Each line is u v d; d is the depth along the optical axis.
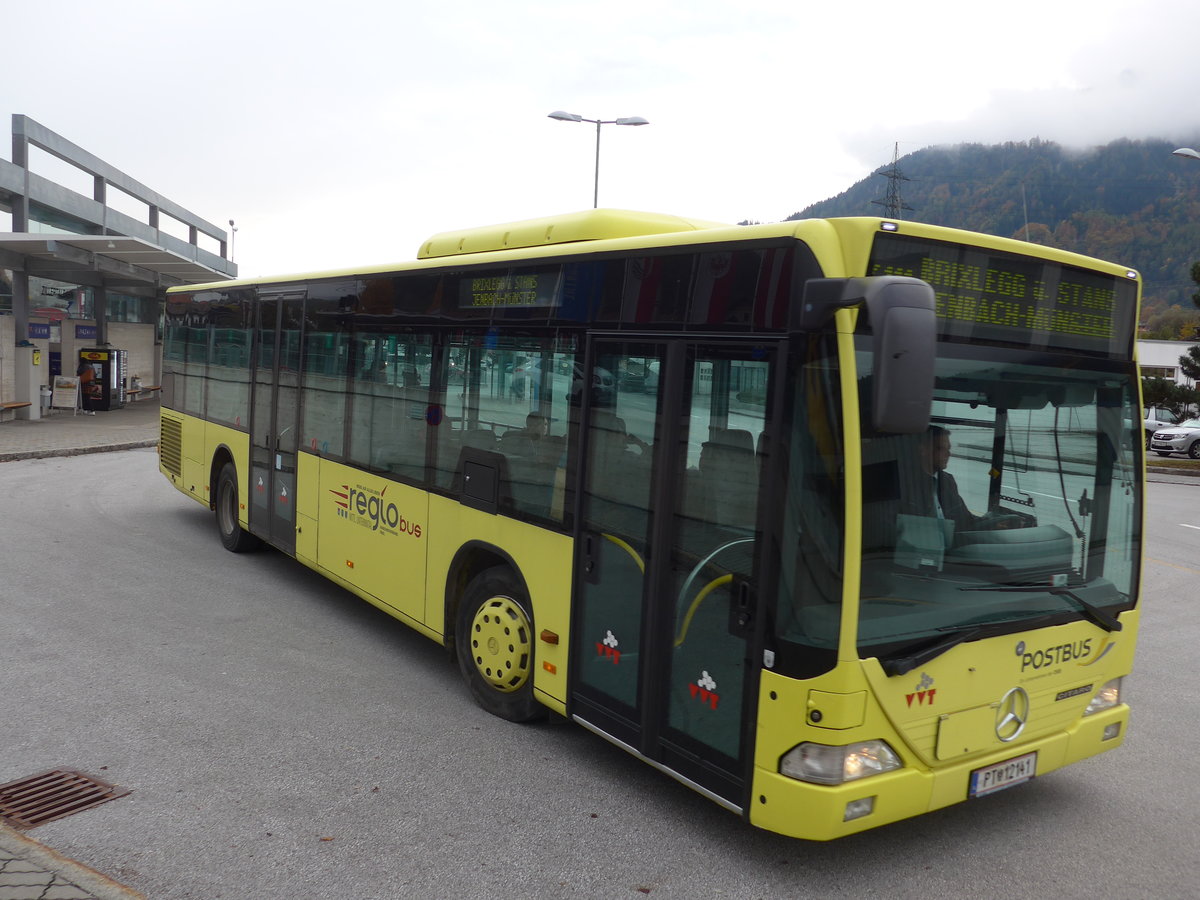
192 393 11.40
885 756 3.95
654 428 4.59
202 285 11.10
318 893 3.91
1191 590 10.84
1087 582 4.62
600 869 4.21
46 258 25.25
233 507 10.24
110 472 16.64
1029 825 4.82
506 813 4.70
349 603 8.52
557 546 5.26
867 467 3.81
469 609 6.12
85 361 30.19
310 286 8.32
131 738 5.38
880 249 3.81
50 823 4.38
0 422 24.19
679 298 4.49
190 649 7.00
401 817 4.61
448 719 5.90
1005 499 4.30
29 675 6.29
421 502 6.57
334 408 7.86
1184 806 5.09
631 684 4.73
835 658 3.77
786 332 3.91
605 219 5.60
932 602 4.04
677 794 4.99
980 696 4.19
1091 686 4.66
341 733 5.61
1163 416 37.03
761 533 3.99
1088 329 4.54
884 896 4.09
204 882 3.94
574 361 5.15
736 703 4.13
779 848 4.46
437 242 6.96
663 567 4.52
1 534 10.67
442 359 6.38
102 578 8.95
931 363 3.35
